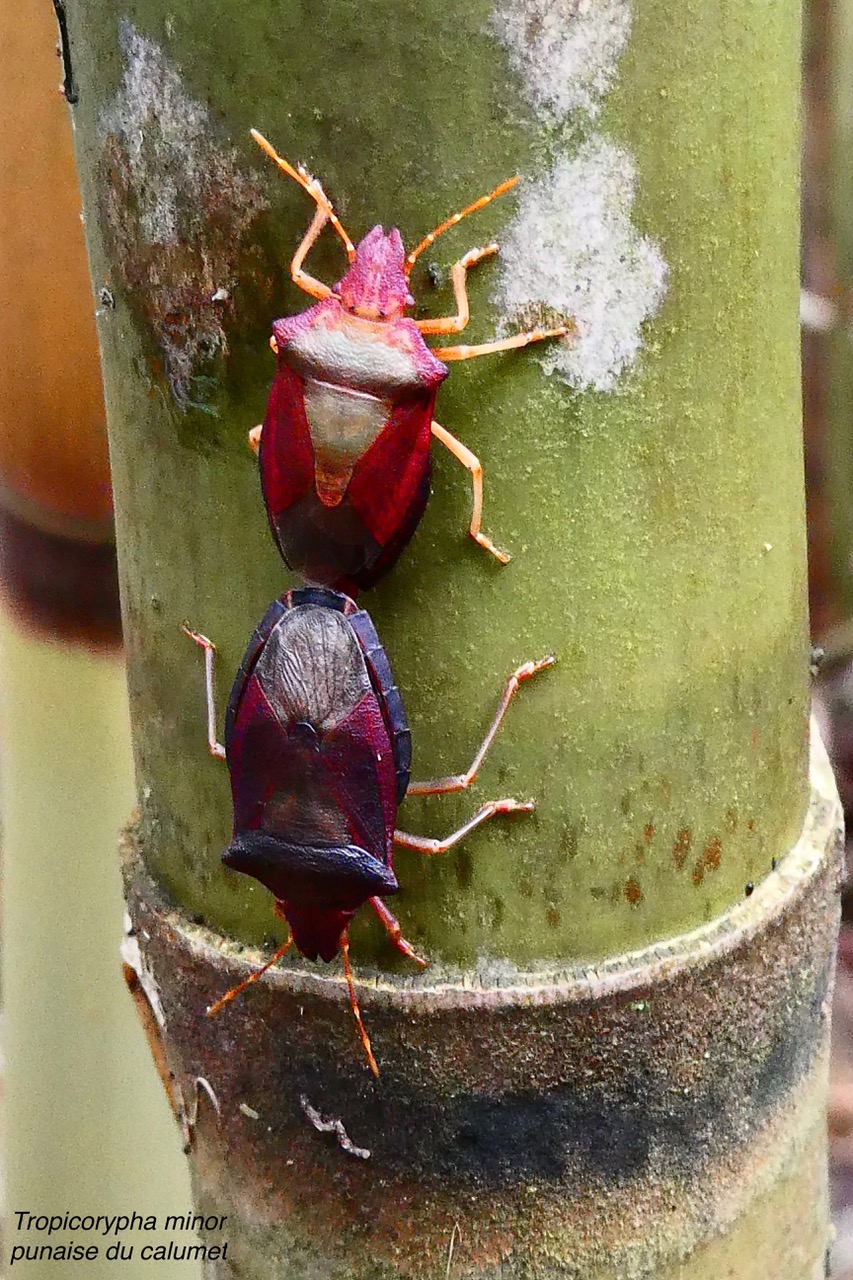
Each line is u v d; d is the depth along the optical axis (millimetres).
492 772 182
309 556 180
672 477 180
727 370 180
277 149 176
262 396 181
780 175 181
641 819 183
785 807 190
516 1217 188
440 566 180
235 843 184
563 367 177
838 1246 244
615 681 181
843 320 252
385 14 172
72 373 212
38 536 217
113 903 226
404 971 185
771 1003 189
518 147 174
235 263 179
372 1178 188
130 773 225
